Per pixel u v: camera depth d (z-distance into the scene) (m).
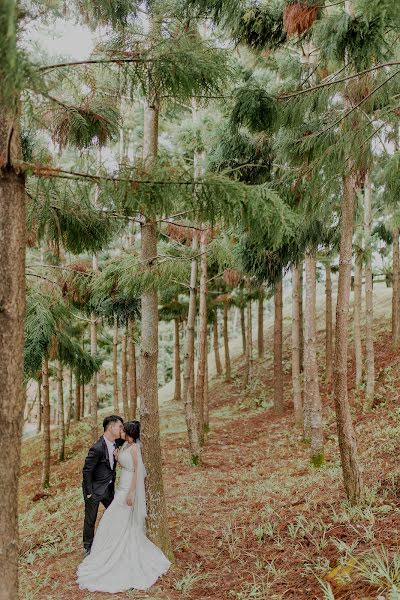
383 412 12.77
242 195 3.54
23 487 15.20
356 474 6.25
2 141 3.36
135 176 3.63
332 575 4.61
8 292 3.38
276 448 12.94
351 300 26.70
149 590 5.39
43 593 5.47
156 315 6.24
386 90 5.80
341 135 5.86
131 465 5.95
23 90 3.08
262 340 24.62
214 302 20.64
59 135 4.73
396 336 16.66
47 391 14.72
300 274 14.98
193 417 12.48
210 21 6.47
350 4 6.47
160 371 37.66
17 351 3.41
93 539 6.43
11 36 2.39
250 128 6.26
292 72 8.52
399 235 16.55
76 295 7.86
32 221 4.67
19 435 3.38
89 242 5.00
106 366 31.30
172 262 6.18
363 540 5.14
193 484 10.11
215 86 4.55
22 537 8.12
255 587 4.96
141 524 5.89
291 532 5.98
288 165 7.25
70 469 15.62
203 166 9.37
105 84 4.81
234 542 6.36
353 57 5.48
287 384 20.34
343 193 6.48
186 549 6.39
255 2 6.20
